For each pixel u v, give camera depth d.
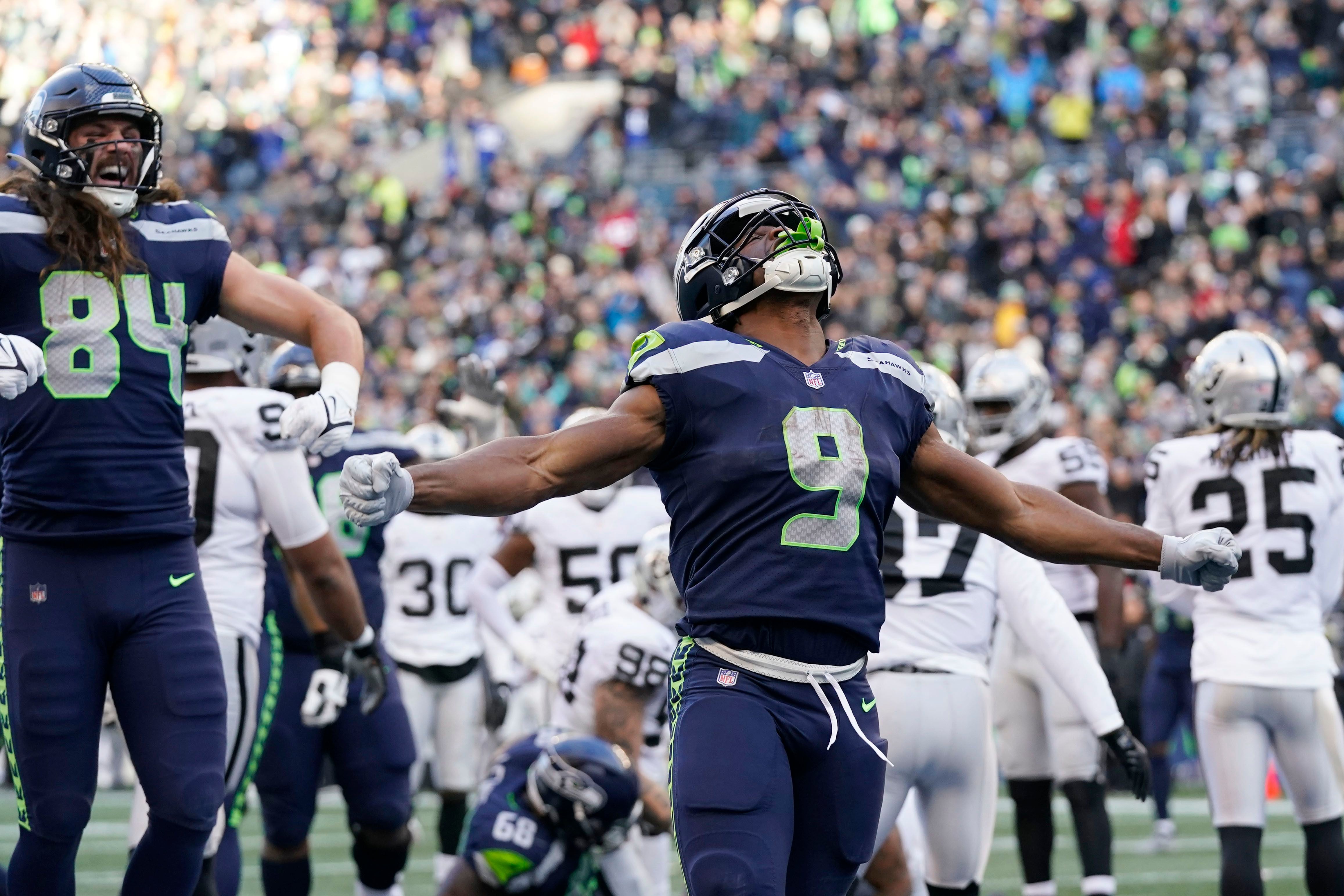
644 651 19.30
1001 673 22.59
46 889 13.49
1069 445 23.19
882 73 82.19
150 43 104.94
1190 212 67.94
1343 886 19.34
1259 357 20.14
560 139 96.31
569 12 100.81
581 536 25.89
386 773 21.00
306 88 100.69
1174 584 20.97
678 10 98.50
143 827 16.64
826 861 11.86
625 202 77.56
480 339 70.38
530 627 35.97
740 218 12.36
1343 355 58.84
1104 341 59.88
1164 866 29.92
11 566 13.43
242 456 17.41
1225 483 20.12
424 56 101.44
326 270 78.94
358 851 21.31
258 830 36.06
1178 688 32.62
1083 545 12.52
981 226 69.25
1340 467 20.20
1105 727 17.75
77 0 107.75
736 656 11.73
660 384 11.72
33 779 13.28
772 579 11.64
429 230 79.38
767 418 11.75
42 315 13.20
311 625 18.94
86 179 13.42
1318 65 78.38
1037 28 82.31
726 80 89.44
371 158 91.44
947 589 17.59
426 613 27.48
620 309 70.56
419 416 64.88
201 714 13.62
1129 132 73.81
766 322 12.40
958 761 17.47
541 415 61.88
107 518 13.37
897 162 76.75
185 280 13.70
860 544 11.86
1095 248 68.00
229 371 18.27
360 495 10.49
